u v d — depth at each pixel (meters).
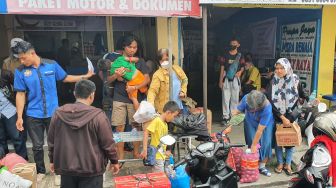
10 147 5.67
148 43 6.83
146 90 5.13
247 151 4.50
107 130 2.99
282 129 4.56
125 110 4.86
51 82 4.34
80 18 7.02
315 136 2.86
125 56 4.75
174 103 4.10
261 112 4.31
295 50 7.27
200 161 3.26
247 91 7.23
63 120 2.95
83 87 3.04
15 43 4.49
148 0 4.18
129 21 6.91
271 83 4.76
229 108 7.04
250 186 4.45
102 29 7.12
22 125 4.36
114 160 3.10
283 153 5.06
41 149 4.48
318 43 6.79
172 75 4.77
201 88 10.70
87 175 2.98
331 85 7.04
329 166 2.61
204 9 4.49
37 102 4.32
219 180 3.29
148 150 4.16
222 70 7.00
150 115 4.18
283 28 7.54
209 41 10.62
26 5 3.83
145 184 3.33
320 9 6.64
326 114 2.81
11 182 3.58
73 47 7.40
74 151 2.95
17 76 4.21
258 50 8.32
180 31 6.19
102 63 4.71
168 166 3.52
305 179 2.86
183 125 4.45
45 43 7.22
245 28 8.76
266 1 4.59
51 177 4.64
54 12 3.93
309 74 6.97
